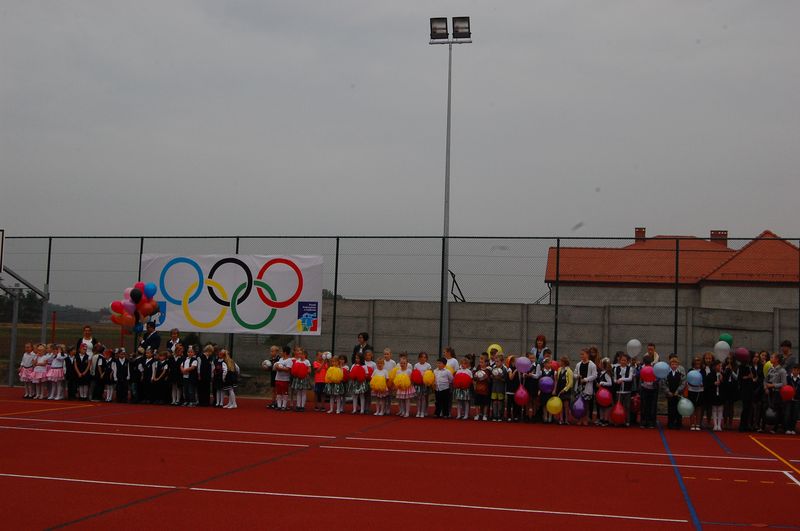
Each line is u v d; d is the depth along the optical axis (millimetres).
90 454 12438
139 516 8227
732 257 34875
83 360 22344
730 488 10539
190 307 24656
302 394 21094
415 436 15781
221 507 8719
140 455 12422
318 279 23875
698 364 18641
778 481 11156
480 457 13023
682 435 17219
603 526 8172
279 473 10992
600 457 13328
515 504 9203
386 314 26062
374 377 20297
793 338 24875
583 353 19344
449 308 26125
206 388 21797
